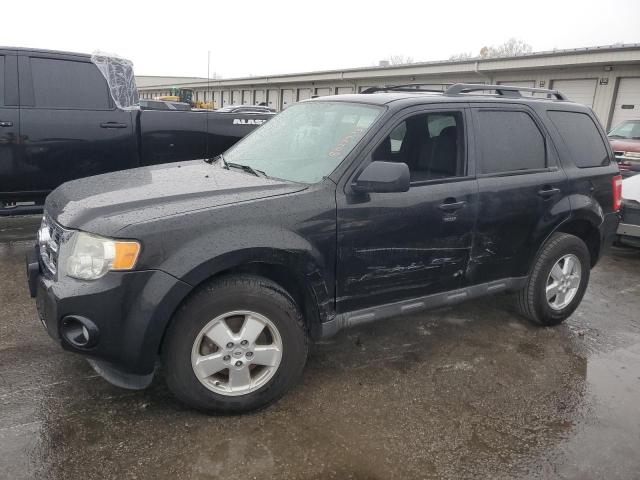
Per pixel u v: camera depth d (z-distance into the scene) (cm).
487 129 379
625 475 262
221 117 703
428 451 274
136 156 656
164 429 281
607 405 323
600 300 514
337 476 253
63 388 314
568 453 276
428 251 346
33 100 584
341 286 318
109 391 313
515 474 260
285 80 3634
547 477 259
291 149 360
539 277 413
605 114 1959
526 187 386
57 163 605
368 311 335
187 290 266
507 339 412
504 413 310
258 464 258
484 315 457
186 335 274
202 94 5575
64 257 271
